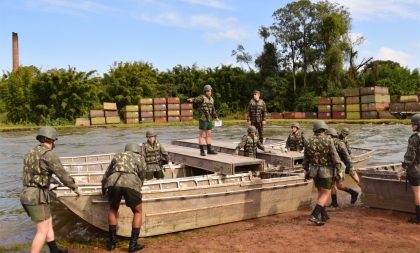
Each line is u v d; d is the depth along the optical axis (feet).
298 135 38.29
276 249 20.53
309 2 179.01
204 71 196.75
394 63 191.83
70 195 23.39
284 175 31.55
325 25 172.86
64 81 156.15
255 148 35.14
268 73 187.83
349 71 185.16
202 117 34.30
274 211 28.96
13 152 69.92
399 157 56.54
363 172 29.45
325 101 152.46
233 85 190.19
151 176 30.78
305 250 20.25
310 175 24.26
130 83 179.01
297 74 188.34
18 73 158.92
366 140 78.89
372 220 25.86
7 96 155.74
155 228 24.35
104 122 153.89
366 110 140.05
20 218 29.63
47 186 18.53
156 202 24.16
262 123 37.50
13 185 41.98
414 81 175.11
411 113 127.85
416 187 24.48
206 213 25.91
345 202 31.78
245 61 197.06
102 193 23.07
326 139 23.77
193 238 23.47
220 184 27.40
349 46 174.91
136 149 22.40
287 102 180.24
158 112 162.09
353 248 20.33
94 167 40.63
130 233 23.85
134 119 159.33
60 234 25.31
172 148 42.63
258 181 28.50
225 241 22.20
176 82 195.11
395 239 21.68
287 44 184.96
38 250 18.34
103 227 24.29
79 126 144.36
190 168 37.06
